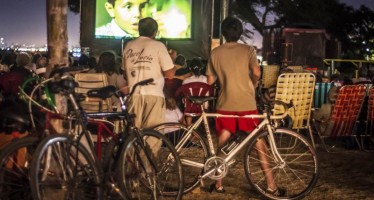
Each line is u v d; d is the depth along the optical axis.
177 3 21.22
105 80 7.33
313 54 20.98
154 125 6.09
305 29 21.16
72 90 4.93
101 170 5.04
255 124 6.06
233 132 6.09
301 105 8.16
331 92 8.90
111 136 5.38
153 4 21.28
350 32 43.69
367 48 43.75
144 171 5.44
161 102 6.12
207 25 21.28
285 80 7.89
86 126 5.05
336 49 22.50
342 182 7.02
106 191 5.07
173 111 7.56
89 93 5.25
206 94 8.18
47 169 4.54
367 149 9.17
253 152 6.23
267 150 6.15
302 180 6.80
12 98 5.66
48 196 4.59
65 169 4.71
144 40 6.15
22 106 5.34
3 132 5.24
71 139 4.76
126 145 5.22
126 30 21.25
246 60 6.00
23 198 4.70
